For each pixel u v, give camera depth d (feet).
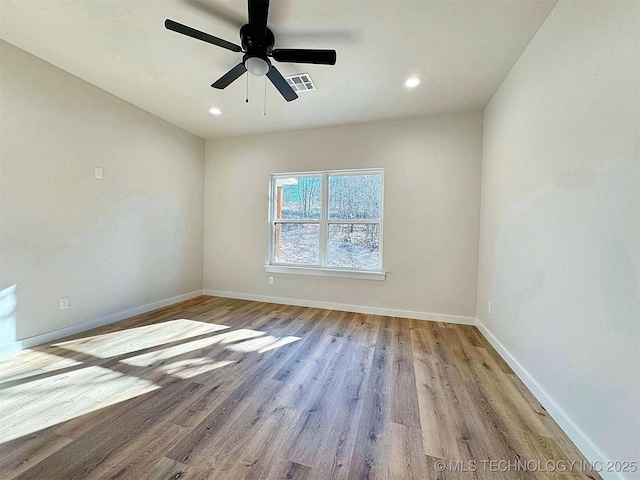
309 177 13.65
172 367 7.27
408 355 8.20
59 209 8.83
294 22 6.35
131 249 11.27
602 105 4.39
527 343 6.65
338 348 8.64
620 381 3.91
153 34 6.98
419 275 11.70
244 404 5.78
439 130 11.32
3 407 5.50
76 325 9.41
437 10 5.94
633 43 3.81
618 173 4.04
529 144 6.79
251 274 14.42
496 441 4.84
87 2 5.99
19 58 7.75
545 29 6.13
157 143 12.19
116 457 4.35
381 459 4.43
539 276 6.19
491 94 9.51
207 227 15.07
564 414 5.13
